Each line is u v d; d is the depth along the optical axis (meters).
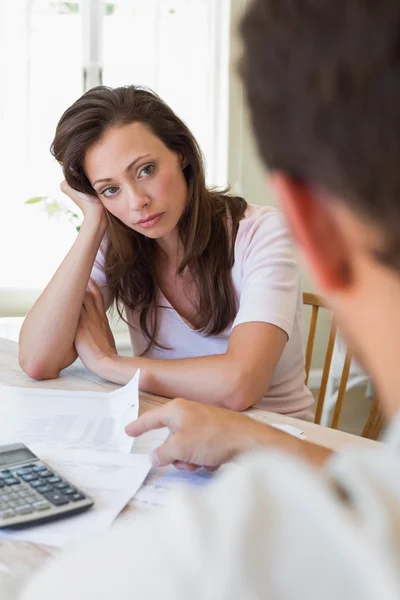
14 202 2.63
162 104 1.41
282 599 0.20
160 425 0.89
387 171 0.21
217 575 0.20
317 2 0.21
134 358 1.37
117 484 0.82
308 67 0.21
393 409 0.24
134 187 1.37
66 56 2.63
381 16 0.20
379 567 0.19
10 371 1.45
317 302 1.78
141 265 1.55
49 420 1.08
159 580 0.21
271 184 0.24
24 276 2.66
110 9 2.65
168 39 2.72
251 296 1.34
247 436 0.84
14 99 2.59
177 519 0.22
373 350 0.23
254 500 0.22
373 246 0.22
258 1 0.23
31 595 0.25
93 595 0.23
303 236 0.23
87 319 1.47
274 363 1.29
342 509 0.21
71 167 1.44
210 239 1.46
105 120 1.36
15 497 0.75
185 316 1.55
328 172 0.22
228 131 2.73
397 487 0.21
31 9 2.57
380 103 0.20
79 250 1.47
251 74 0.23
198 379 1.25
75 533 0.71
